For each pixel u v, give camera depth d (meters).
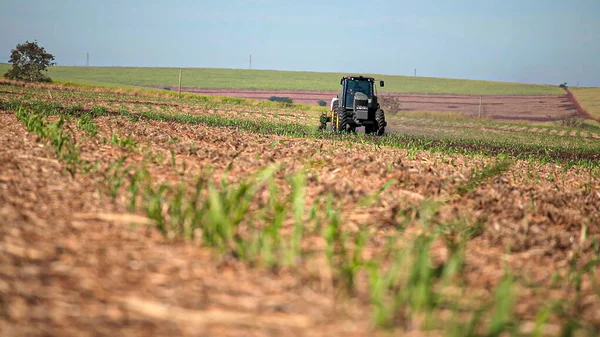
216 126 37.66
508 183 16.42
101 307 5.98
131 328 5.58
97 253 7.53
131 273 6.95
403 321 6.07
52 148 15.50
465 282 7.38
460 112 152.25
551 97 192.00
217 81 196.38
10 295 5.99
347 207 11.03
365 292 6.78
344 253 7.65
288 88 189.00
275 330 5.73
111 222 8.99
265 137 28.89
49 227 8.46
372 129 43.12
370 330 5.83
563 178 20.42
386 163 17.88
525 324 6.24
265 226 8.87
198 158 16.44
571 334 5.64
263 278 7.08
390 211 10.70
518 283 7.63
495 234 9.63
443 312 6.39
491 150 37.25
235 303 6.31
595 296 7.35
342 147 25.55
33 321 5.54
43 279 6.51
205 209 8.58
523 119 141.25
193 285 6.72
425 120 108.06
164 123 34.69
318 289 6.82
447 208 11.45
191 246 8.06
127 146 17.69
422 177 14.88
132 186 9.75
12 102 45.50
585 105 172.12
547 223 11.36
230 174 13.84
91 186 11.29
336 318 6.08
